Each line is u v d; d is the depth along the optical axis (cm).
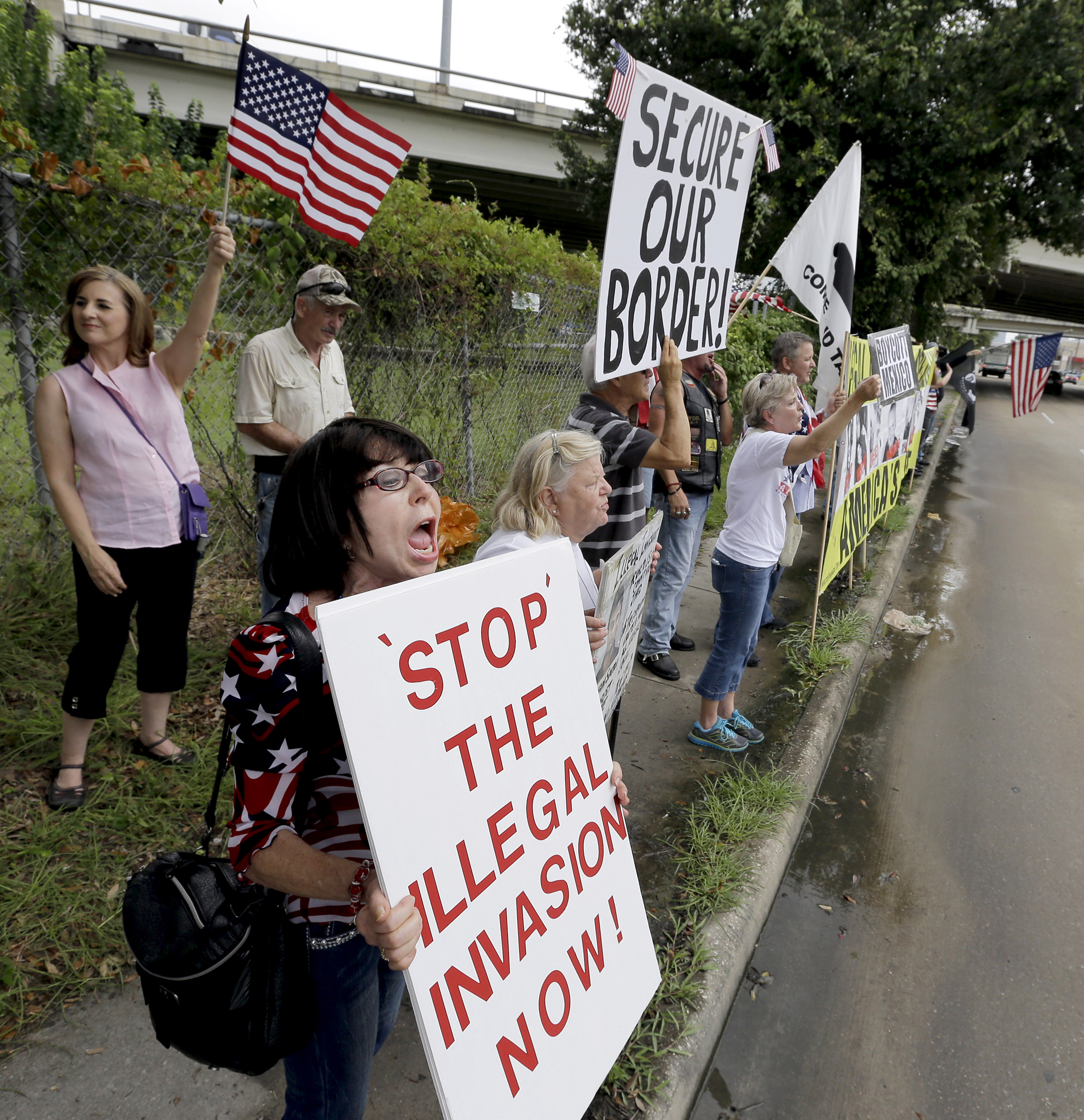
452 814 118
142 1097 183
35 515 373
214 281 264
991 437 1878
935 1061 238
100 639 259
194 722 325
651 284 272
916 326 1652
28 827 254
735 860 288
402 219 497
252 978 121
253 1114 183
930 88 1435
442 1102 111
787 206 1527
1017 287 3422
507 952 127
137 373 261
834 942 282
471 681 124
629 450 273
